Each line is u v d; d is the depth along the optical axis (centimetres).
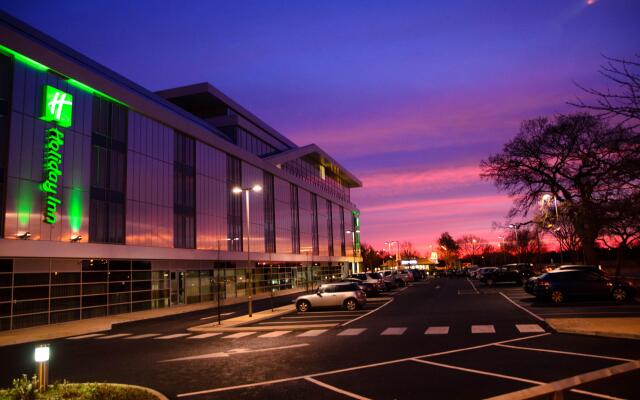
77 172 3200
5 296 2658
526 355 1275
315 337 1836
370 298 3969
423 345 1502
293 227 7081
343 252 9500
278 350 1562
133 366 1401
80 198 3206
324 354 1434
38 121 2945
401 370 1152
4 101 2766
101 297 3331
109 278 3422
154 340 2039
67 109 3095
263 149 6831
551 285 2745
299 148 7325
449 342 1538
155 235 3934
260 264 5928
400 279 5738
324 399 927
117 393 962
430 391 946
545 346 1401
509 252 10631
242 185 5562
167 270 4103
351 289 3014
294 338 1844
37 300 2842
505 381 1002
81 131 3262
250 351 1573
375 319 2375
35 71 2958
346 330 2003
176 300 4181
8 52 2792
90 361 1537
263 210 6094
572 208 1731
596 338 1509
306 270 7588
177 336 2153
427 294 4103
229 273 5138
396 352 1401
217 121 6022
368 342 1627
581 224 1762
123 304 3534
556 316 2123
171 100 6044
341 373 1152
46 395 909
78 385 1006
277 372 1203
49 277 2942
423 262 15538
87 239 3234
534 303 2806
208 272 4734
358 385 1023
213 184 4919
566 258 8300
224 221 5081
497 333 1691
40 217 2905
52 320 2927
